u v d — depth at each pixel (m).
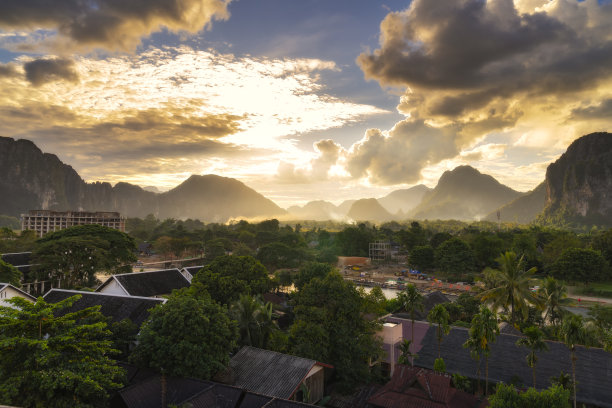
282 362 33.97
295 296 47.31
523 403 27.58
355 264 171.00
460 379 38.97
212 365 30.83
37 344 21.61
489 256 141.50
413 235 185.25
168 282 61.75
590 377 36.28
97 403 24.61
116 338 36.09
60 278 77.44
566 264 111.44
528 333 37.16
